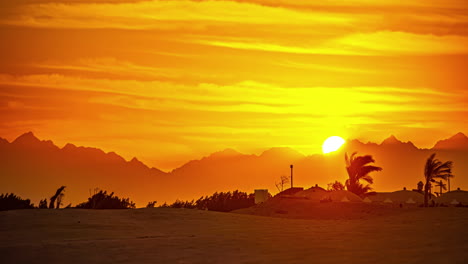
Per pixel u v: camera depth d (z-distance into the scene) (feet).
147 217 454.40
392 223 444.14
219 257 287.89
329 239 345.92
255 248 313.12
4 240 345.31
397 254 273.33
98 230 388.57
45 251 305.53
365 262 258.16
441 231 361.92
